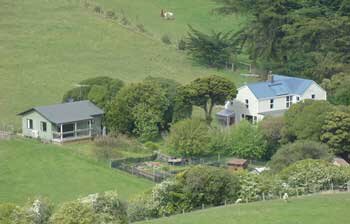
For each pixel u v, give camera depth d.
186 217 143.38
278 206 147.12
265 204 149.00
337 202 148.50
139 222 142.25
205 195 158.00
